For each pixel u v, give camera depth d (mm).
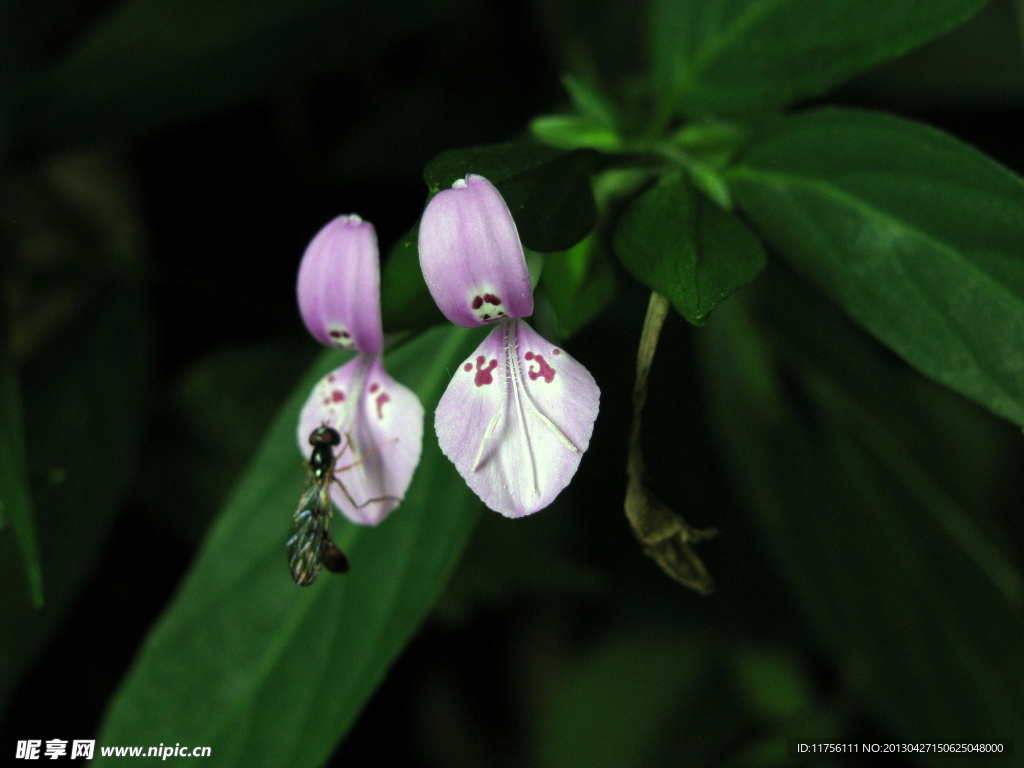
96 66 245
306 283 214
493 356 211
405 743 286
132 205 271
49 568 242
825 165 222
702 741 266
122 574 267
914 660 239
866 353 245
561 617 293
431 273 208
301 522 216
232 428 262
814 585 241
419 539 226
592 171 215
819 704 263
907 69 258
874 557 241
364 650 225
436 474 226
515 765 294
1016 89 256
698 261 211
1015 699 237
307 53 249
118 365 255
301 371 264
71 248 262
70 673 265
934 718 238
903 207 219
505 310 209
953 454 244
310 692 225
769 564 260
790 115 223
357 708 224
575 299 217
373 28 249
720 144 231
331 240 213
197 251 273
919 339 219
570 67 258
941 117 262
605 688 268
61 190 269
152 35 245
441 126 267
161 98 248
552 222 211
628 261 213
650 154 229
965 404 263
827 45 228
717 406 243
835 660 260
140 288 260
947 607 240
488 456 209
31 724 264
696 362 264
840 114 221
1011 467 267
